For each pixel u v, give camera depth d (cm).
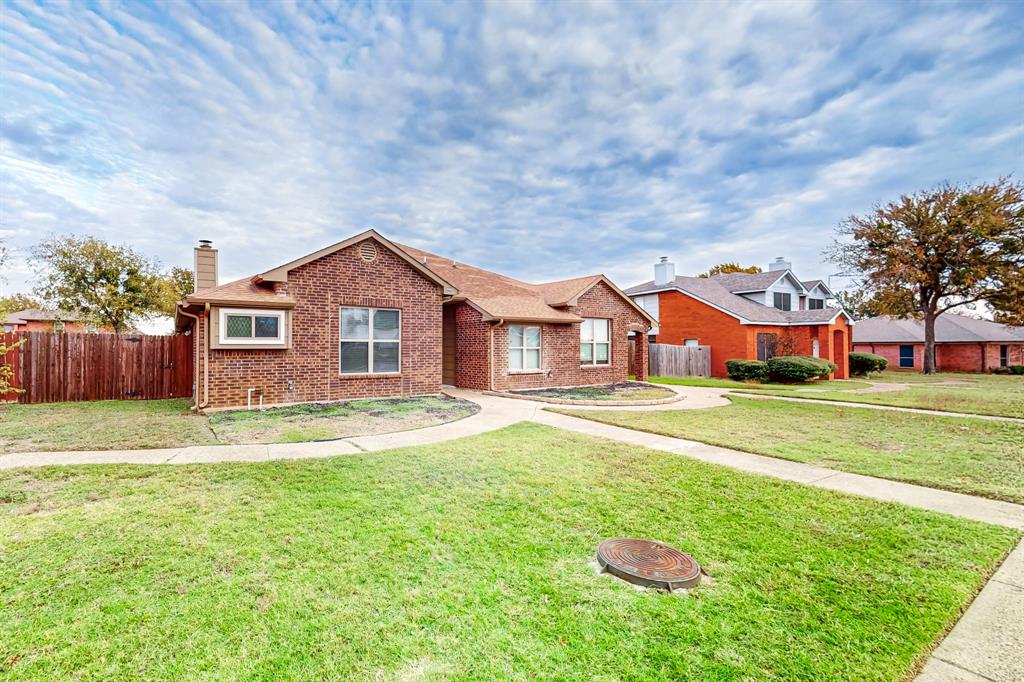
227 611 278
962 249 2505
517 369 1538
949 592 307
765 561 349
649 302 2773
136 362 1341
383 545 366
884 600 298
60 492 483
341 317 1198
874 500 486
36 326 3177
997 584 322
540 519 425
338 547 362
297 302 1117
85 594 294
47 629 260
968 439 816
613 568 329
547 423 922
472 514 433
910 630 267
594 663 237
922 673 232
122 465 584
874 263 2720
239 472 556
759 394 1556
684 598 298
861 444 768
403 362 1286
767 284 2753
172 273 3244
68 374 1272
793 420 1004
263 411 1016
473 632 261
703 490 513
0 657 237
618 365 1808
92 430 805
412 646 249
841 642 256
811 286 3133
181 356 1389
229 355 1044
